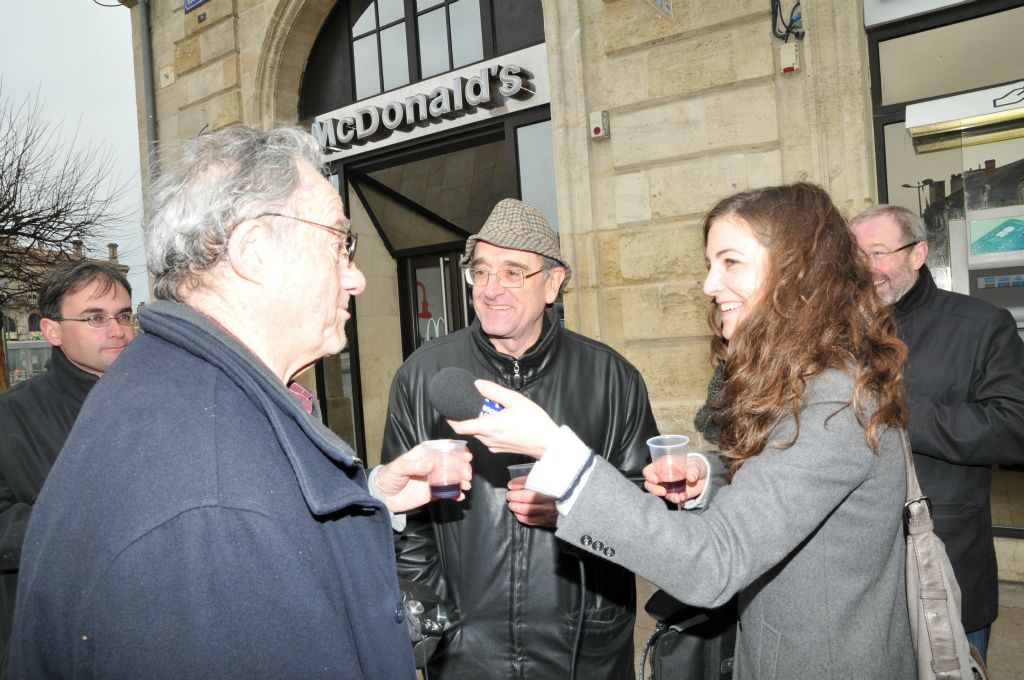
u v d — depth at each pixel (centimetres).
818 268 122
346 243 112
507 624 175
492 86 524
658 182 425
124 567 75
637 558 105
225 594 77
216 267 97
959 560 211
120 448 82
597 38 445
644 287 434
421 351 207
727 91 402
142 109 746
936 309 229
